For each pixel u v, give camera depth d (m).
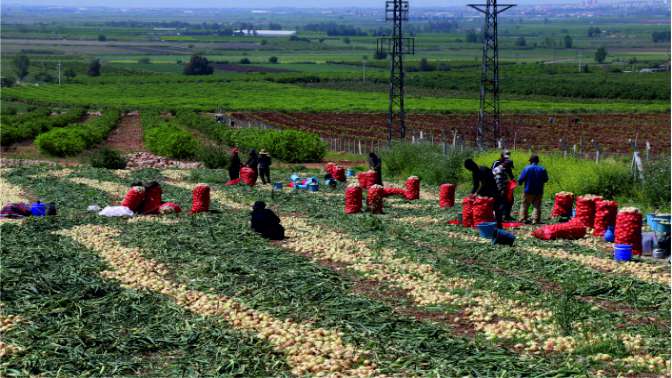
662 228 29.45
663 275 26.81
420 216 40.03
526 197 36.94
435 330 20.83
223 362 18.62
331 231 35.34
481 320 22.02
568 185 46.91
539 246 31.58
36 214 39.59
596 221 34.00
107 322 21.94
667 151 93.62
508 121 141.12
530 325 21.33
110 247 31.33
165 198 46.62
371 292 25.16
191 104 192.75
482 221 35.19
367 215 39.53
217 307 23.14
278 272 27.22
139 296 24.12
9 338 20.39
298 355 18.95
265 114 163.12
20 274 26.45
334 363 18.33
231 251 30.56
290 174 64.75
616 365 18.50
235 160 55.84
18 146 99.06
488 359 18.64
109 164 69.00
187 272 27.30
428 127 130.38
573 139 109.19
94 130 106.19
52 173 62.81
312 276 26.44
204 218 37.97
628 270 27.50
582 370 17.94
